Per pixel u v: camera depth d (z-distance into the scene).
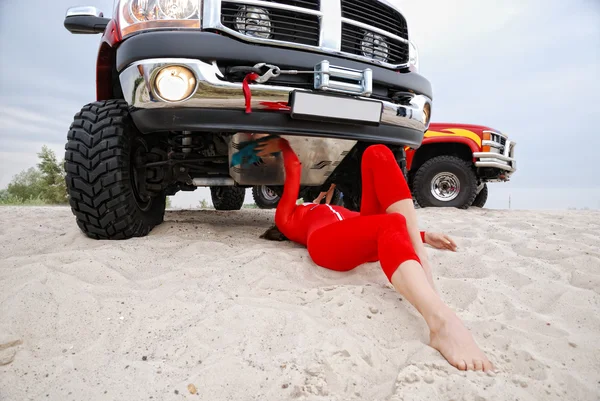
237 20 2.25
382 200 1.70
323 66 2.24
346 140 2.69
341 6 2.46
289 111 2.26
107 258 2.07
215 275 1.91
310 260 2.15
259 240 2.67
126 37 2.29
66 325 1.42
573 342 1.34
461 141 6.16
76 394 1.06
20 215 4.45
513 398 1.03
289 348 1.27
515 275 2.03
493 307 1.66
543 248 2.60
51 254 2.08
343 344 1.26
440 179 6.24
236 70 2.19
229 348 1.27
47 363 1.20
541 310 1.67
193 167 2.96
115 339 1.35
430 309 1.31
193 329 1.37
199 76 2.12
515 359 1.24
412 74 2.78
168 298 1.63
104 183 2.38
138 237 2.62
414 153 6.54
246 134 2.45
